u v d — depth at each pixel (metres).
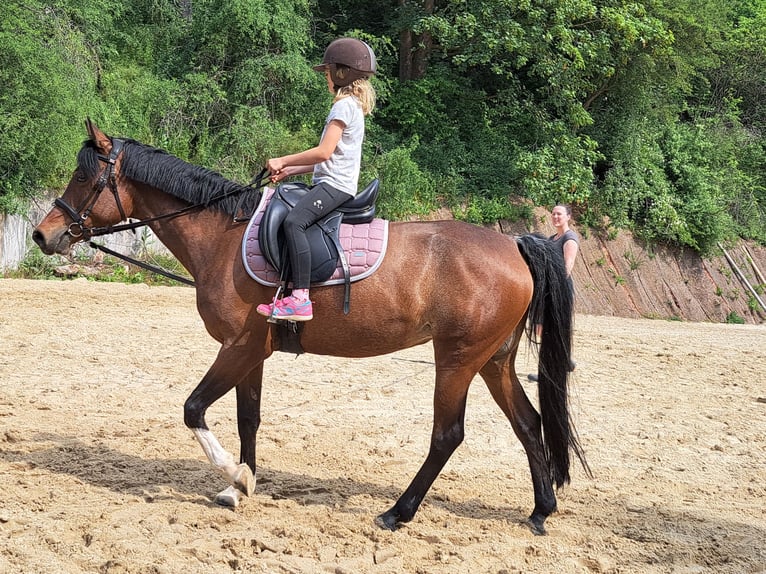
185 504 4.98
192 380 8.63
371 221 5.01
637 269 25.66
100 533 4.41
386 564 4.30
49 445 6.09
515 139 26.06
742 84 34.81
